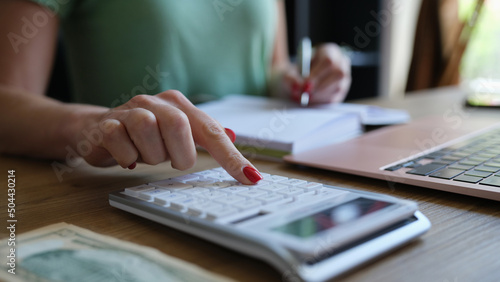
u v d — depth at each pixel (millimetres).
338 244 223
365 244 239
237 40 1104
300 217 260
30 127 521
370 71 2160
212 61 1055
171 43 948
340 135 624
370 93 2188
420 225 272
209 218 270
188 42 985
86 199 376
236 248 238
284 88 973
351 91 2137
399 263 242
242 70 1146
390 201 290
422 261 245
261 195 313
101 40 900
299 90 846
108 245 262
